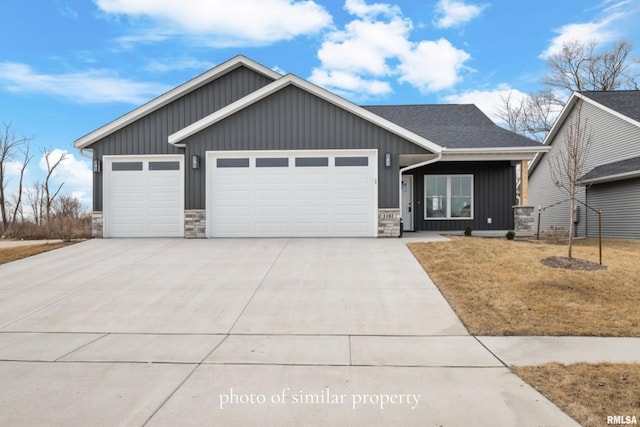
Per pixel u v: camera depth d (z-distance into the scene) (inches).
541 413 122.4
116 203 502.0
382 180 461.4
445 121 656.4
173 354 175.5
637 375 147.9
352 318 222.2
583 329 200.8
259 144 462.6
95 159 505.4
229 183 465.4
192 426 116.8
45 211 1070.4
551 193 855.1
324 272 313.0
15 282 301.3
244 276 305.9
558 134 828.0
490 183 600.1
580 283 266.1
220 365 163.2
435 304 242.4
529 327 203.6
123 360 168.9
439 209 602.5
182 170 506.0
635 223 602.9
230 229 465.7
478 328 203.6
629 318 214.2
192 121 538.0
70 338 197.0
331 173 462.9
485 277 284.5
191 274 313.3
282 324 214.5
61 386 144.1
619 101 713.0
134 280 300.8
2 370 159.2
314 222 462.6
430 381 146.9
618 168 617.3
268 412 125.0
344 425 117.3
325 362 165.8
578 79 1201.4
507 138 564.4
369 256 360.8
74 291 277.4
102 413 124.3
